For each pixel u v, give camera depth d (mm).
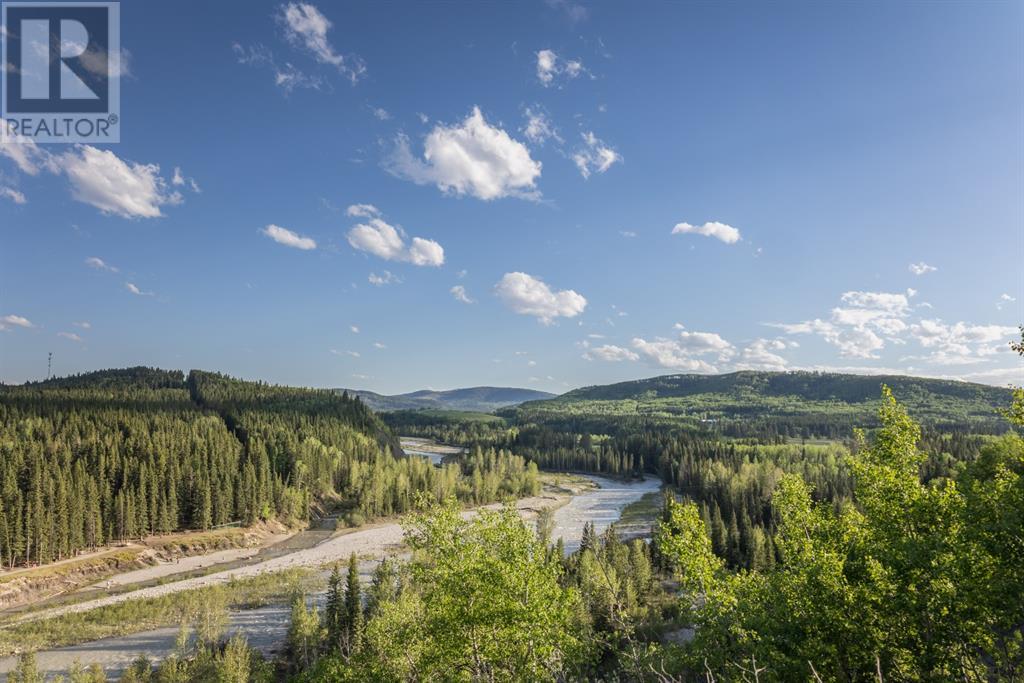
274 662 62656
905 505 19844
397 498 163000
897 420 21250
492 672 20906
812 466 149625
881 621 16156
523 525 22969
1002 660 14367
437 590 22672
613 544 75812
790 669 16578
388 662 32094
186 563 114625
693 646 19766
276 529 141250
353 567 61250
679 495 182875
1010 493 15531
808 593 17594
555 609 21641
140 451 139500
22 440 137000
